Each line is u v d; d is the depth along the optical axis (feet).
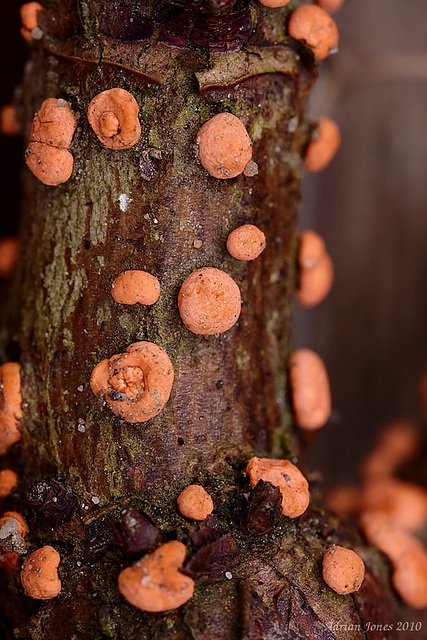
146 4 0.16
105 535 0.16
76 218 0.17
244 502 0.16
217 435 0.17
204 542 0.16
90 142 0.16
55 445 0.17
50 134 0.16
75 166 0.17
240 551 0.16
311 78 0.17
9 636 0.17
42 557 0.16
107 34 0.16
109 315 0.17
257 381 0.17
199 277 0.16
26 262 0.17
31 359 0.17
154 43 0.16
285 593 0.16
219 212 0.17
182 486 0.17
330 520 0.17
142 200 0.16
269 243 0.17
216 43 0.16
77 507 0.16
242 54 0.16
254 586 0.16
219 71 0.16
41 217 0.17
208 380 0.17
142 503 0.16
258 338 0.17
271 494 0.16
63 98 0.17
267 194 0.17
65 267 0.17
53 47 0.17
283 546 0.16
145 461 0.16
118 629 0.16
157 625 0.16
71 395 0.17
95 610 0.16
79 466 0.17
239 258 0.17
